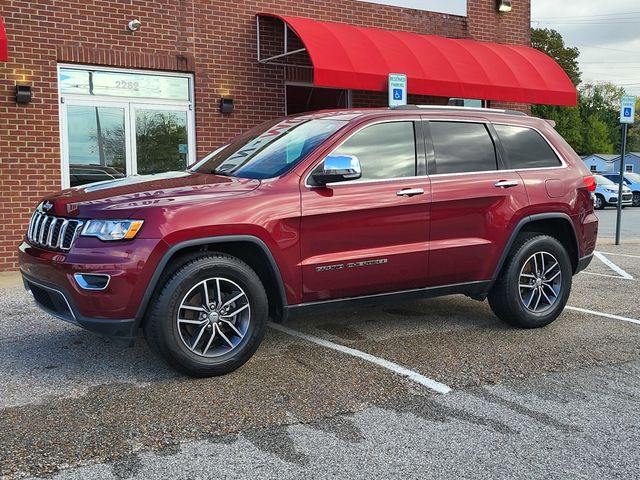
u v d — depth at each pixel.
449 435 3.58
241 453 3.33
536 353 5.07
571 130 59.72
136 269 4.03
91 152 9.38
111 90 9.43
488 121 5.64
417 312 6.37
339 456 3.31
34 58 8.75
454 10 12.73
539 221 5.80
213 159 5.48
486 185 5.37
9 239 8.76
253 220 4.38
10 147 8.68
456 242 5.27
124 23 9.35
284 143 5.10
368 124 5.00
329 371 4.59
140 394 4.12
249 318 4.48
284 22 9.99
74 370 4.59
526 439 3.54
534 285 5.71
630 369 4.73
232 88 10.34
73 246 4.11
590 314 6.39
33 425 3.64
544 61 12.15
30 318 6.07
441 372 4.59
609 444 3.49
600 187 26.62
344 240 4.77
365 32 10.52
